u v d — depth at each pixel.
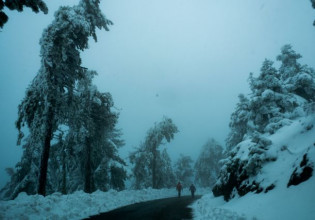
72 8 15.93
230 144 31.70
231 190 13.52
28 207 8.79
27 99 14.62
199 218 9.26
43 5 9.15
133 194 20.23
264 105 20.83
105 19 17.55
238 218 7.66
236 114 29.70
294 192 7.35
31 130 14.80
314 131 10.18
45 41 13.95
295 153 9.89
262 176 10.32
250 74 23.19
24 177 24.45
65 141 18.52
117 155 26.58
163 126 34.03
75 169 25.84
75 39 16.66
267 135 16.33
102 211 11.77
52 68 14.62
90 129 19.53
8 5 8.59
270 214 7.02
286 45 29.02
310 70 26.56
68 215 9.49
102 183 24.91
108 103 21.92
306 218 5.64
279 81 21.53
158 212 11.44
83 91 20.30
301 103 21.42
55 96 14.41
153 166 33.34
